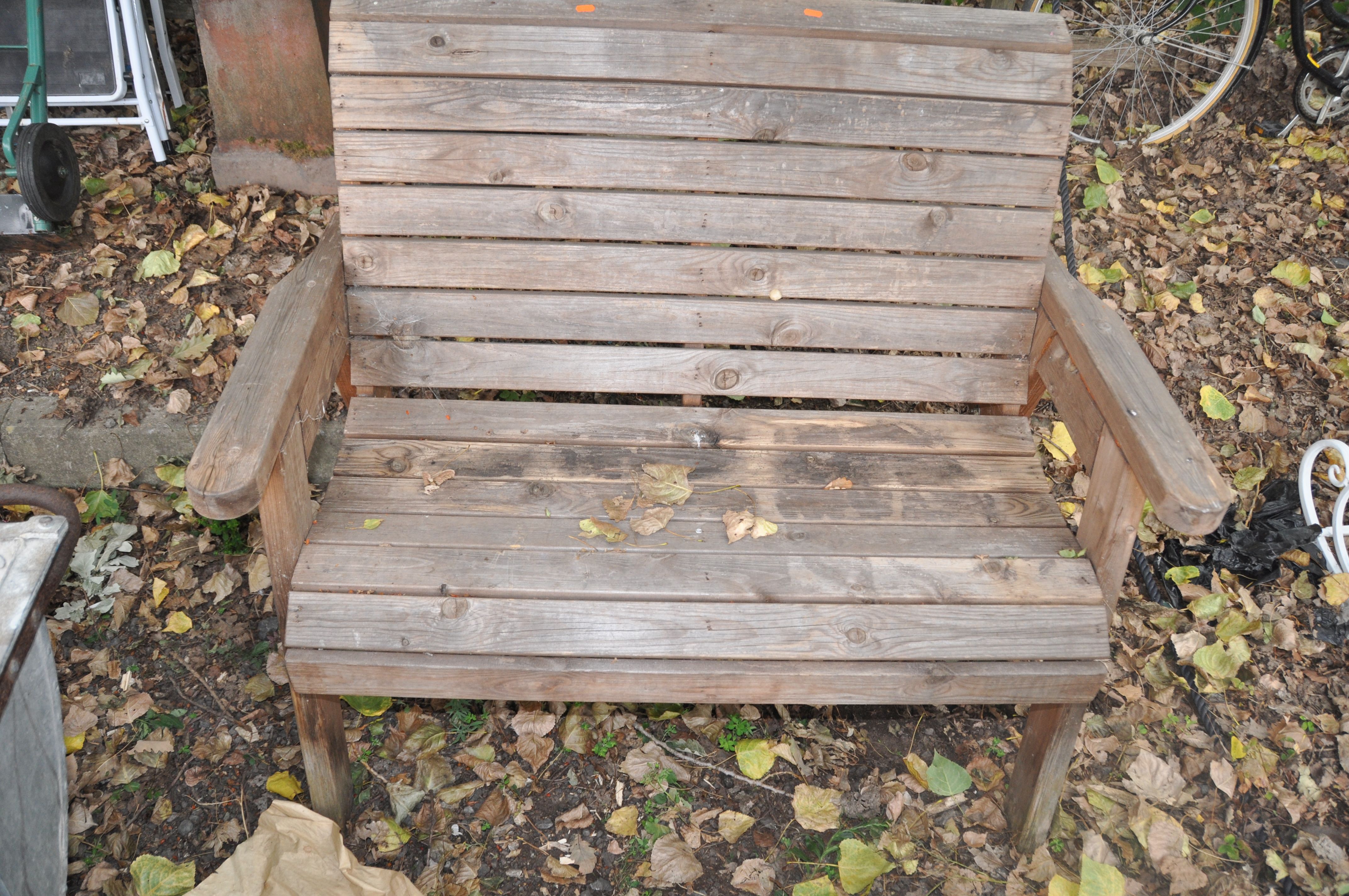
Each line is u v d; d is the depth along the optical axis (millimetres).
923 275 1957
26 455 2510
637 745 2082
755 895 1803
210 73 3041
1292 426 2805
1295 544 2455
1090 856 1864
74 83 3172
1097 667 1594
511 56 1818
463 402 1976
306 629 1530
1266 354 2982
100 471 2523
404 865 1844
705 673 1539
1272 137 3922
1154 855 1858
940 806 1977
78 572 2346
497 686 1552
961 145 1891
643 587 1594
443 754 2043
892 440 1970
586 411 1983
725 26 1830
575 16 1811
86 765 1976
